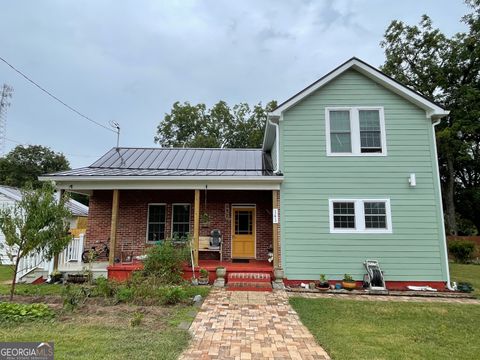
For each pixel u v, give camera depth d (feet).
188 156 45.47
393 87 33.53
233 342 15.07
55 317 17.89
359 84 34.50
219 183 33.01
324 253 31.50
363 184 32.63
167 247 30.78
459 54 78.84
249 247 39.60
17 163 115.24
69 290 22.20
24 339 14.33
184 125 115.44
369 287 29.30
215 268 31.19
